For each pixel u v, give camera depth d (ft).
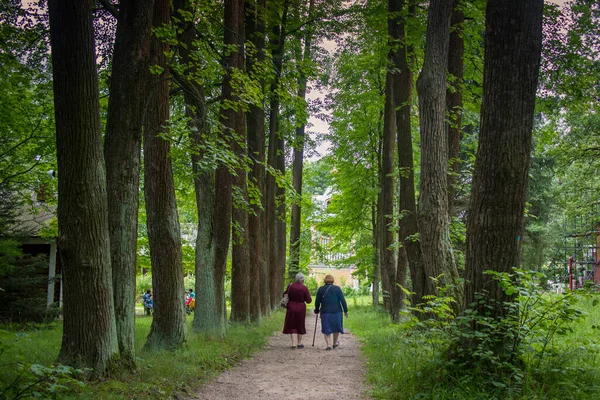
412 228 43.65
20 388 15.80
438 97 35.40
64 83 20.24
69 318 20.62
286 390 23.53
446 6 35.24
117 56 24.48
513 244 20.59
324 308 39.50
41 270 67.05
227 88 40.24
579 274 82.23
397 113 46.01
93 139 20.70
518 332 19.01
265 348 39.24
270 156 62.64
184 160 53.93
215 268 39.19
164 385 21.66
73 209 20.47
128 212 24.35
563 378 18.42
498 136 20.71
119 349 22.95
